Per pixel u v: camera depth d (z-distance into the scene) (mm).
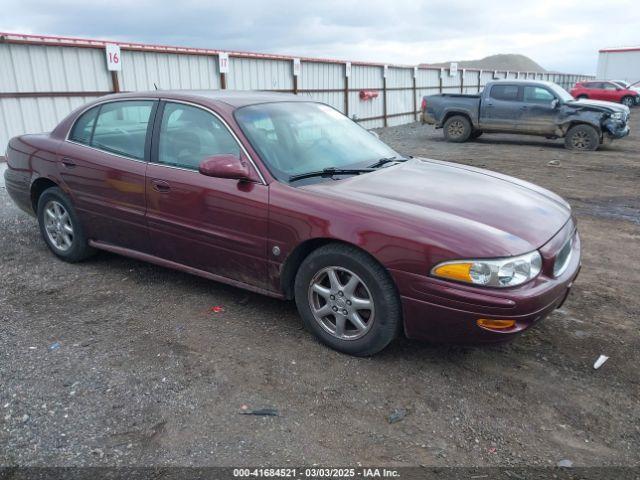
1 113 10367
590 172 11172
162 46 13562
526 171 11312
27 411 2852
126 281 4613
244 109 4023
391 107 25219
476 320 3004
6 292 4371
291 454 2580
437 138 18969
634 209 7902
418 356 3496
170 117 4180
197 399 2986
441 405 3000
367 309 3322
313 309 3551
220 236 3826
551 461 2586
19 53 10523
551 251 3225
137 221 4297
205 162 3586
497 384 3213
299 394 3061
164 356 3424
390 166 4203
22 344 3537
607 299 4508
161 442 2643
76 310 4059
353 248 3303
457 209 3375
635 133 19953
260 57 16844
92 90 12016
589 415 2947
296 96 4777
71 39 11383
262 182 3625
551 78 46438
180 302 4219
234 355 3455
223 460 2527
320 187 3586
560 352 3602
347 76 21359
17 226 6344
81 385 3090
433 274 3043
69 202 4766
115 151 4434
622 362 3492
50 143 4895
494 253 2967
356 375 3262
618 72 43750
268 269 3678
